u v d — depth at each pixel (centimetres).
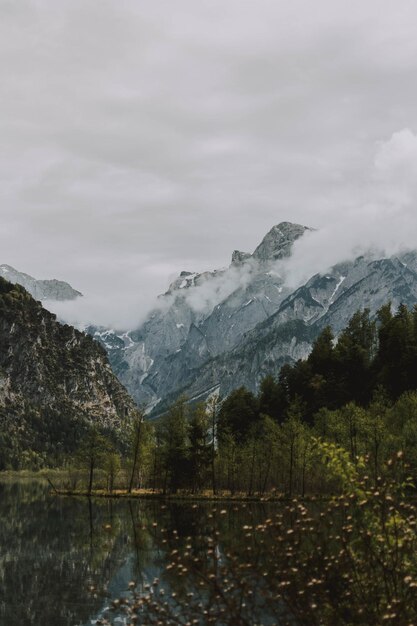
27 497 17550
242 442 19488
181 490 17425
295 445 14112
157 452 17412
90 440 18712
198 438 17200
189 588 2436
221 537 2059
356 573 2000
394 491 2111
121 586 5588
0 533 9256
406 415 13425
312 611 1936
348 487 2138
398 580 2000
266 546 1989
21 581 5903
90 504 14675
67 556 7206
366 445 11562
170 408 17662
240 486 16862
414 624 1869
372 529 2083
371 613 1942
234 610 1923
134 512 12244
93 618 4538
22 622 4491
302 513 2038
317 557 1980
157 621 2000
